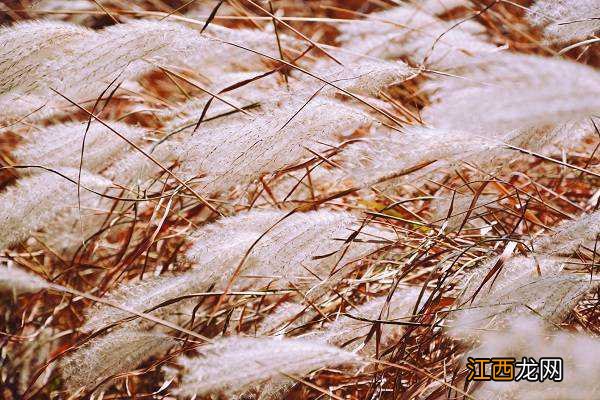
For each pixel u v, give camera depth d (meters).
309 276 1.51
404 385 1.49
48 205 1.48
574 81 1.34
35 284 1.39
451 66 1.53
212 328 1.53
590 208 1.56
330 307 1.53
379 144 1.51
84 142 1.49
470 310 1.40
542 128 1.44
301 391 1.47
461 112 1.36
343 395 1.50
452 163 1.47
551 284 1.38
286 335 1.50
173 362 1.49
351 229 1.48
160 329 1.51
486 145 1.41
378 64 1.47
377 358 1.43
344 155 1.56
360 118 1.44
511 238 1.46
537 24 1.52
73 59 1.44
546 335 1.38
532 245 1.44
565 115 1.35
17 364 1.55
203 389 1.33
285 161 1.46
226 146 1.44
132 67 1.48
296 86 1.53
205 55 1.52
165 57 1.47
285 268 1.46
